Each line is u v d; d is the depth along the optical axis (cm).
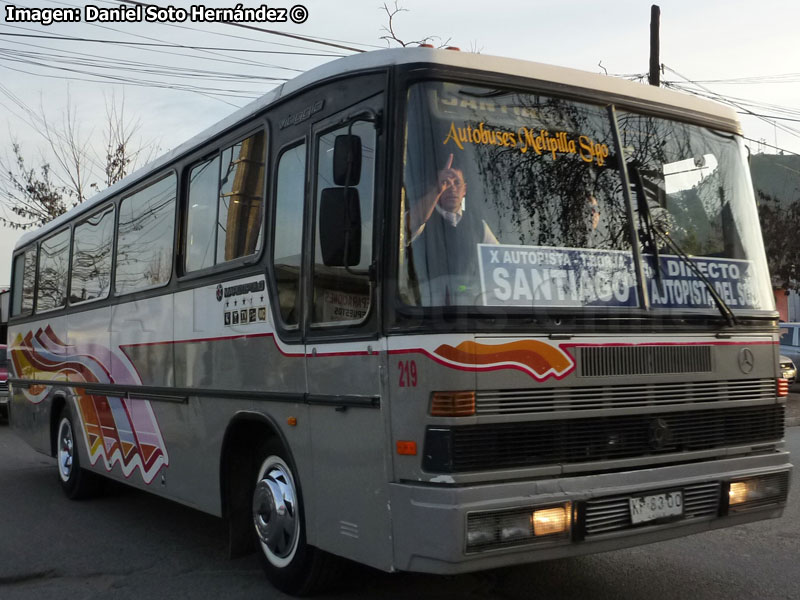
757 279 548
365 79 491
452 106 468
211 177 667
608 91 516
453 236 448
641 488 469
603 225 491
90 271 908
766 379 534
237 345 604
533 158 481
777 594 546
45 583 616
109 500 934
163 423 719
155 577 623
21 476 1111
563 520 446
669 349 489
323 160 522
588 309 468
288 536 557
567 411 452
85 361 902
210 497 635
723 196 554
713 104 566
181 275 698
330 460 501
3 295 1830
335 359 496
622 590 559
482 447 431
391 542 451
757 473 518
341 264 461
